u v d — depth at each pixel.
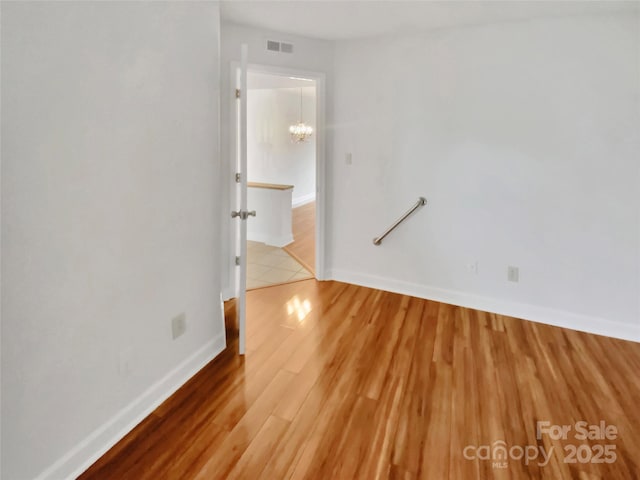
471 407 1.98
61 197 1.39
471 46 2.92
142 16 1.68
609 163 2.62
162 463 1.61
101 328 1.61
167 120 1.88
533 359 2.44
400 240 3.47
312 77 3.39
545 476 1.57
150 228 1.84
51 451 1.44
